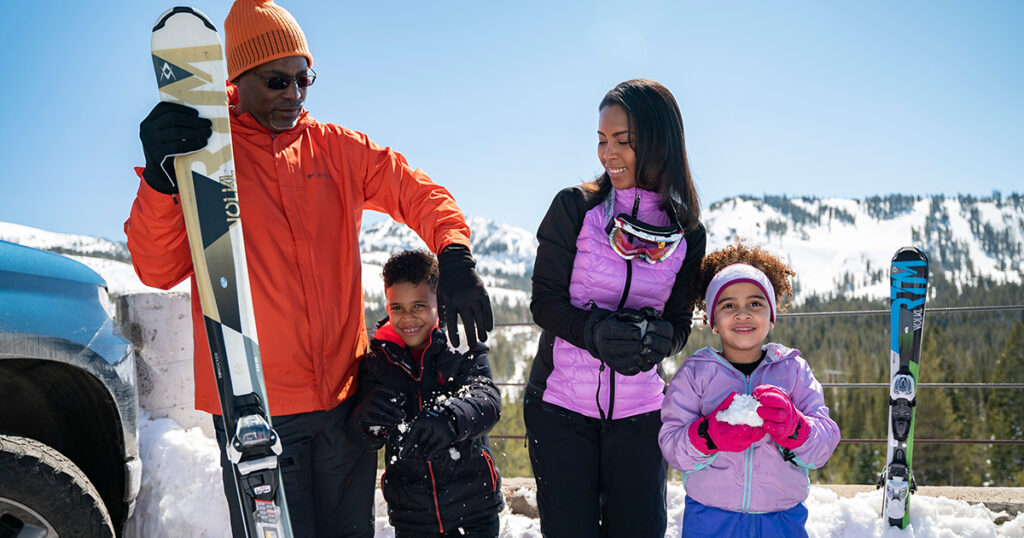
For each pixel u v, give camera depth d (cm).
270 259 189
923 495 308
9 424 207
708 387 199
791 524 191
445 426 198
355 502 209
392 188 210
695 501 198
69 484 184
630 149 198
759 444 188
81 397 212
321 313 195
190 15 167
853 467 4216
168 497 266
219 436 190
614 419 204
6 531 180
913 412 269
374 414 198
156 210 170
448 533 217
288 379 191
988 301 17988
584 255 205
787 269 214
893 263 276
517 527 295
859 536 274
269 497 161
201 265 166
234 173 169
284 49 185
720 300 202
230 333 166
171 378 296
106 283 223
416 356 232
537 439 209
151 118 161
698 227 211
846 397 5119
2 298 183
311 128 203
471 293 185
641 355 183
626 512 206
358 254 210
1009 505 293
